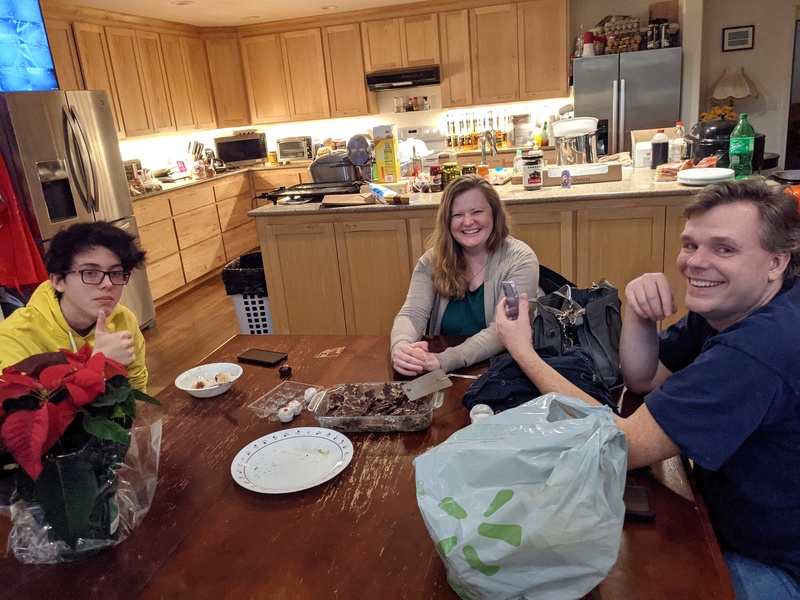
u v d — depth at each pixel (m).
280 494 1.12
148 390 3.44
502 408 1.27
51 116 3.62
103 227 1.38
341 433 1.29
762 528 1.04
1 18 3.64
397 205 3.20
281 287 3.56
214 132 6.89
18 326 1.39
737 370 0.93
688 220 1.09
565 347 1.43
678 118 5.04
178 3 4.87
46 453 0.87
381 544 0.97
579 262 3.16
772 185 1.02
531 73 5.65
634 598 0.82
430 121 6.37
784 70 5.27
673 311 1.26
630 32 5.14
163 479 1.19
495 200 1.91
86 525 0.93
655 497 1.03
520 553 0.75
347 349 1.80
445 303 2.02
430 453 0.85
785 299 1.00
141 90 5.32
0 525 0.98
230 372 1.67
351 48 6.01
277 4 5.24
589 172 3.28
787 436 0.96
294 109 6.38
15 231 3.32
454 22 5.68
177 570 0.95
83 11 4.66
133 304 4.32
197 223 5.51
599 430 0.80
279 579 0.91
